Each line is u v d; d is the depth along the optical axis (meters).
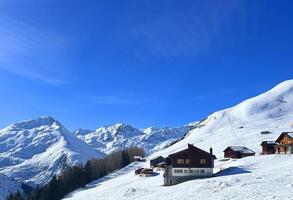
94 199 93.12
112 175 191.88
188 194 61.41
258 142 180.38
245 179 66.12
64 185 170.62
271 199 45.53
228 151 145.12
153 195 69.94
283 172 72.75
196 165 113.00
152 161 171.50
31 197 168.12
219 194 55.28
